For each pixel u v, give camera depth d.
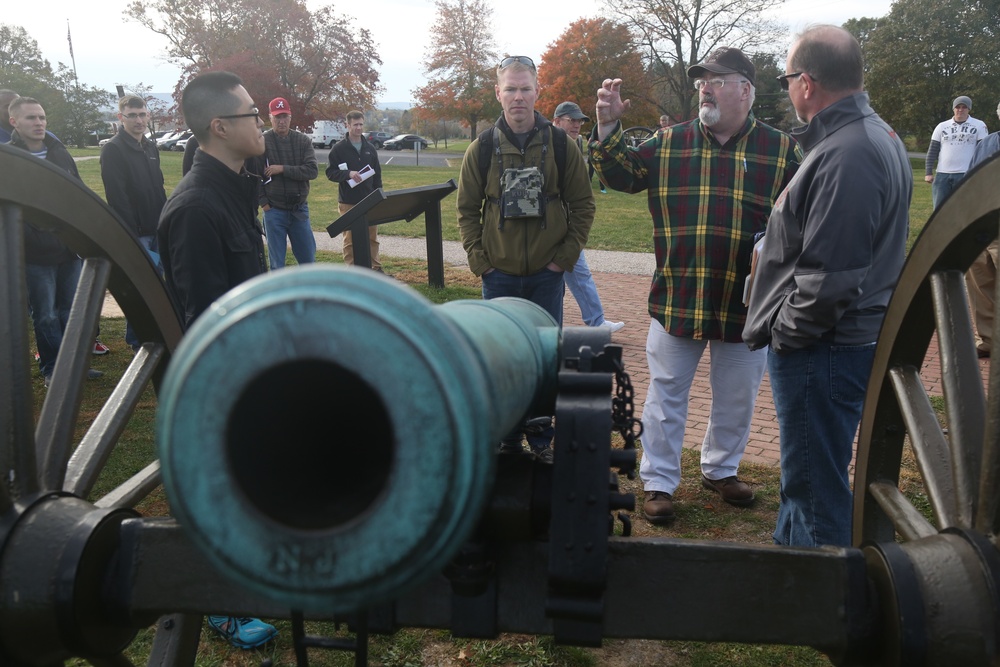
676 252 3.34
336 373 1.04
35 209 1.88
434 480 0.94
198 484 0.96
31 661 1.59
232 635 2.63
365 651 1.42
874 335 2.47
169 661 2.05
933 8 50.41
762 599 1.51
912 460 4.14
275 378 0.98
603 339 1.53
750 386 3.53
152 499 3.70
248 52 43.06
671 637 1.53
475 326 1.27
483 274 4.12
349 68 45.06
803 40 2.47
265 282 0.94
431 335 0.93
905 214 2.50
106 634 1.62
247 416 0.98
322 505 1.02
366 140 8.63
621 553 1.52
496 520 1.44
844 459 2.55
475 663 2.58
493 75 52.09
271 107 7.36
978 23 49.34
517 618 1.51
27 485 1.70
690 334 3.35
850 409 2.51
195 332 0.96
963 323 1.89
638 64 40.84
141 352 2.38
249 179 2.88
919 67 51.25
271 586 0.99
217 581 1.57
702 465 3.79
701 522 3.53
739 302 3.34
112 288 2.28
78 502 1.70
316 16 44.19
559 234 4.01
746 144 3.25
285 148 7.43
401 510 0.95
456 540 0.98
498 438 1.16
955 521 1.76
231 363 0.93
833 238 2.28
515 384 1.30
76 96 67.00
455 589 1.45
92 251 2.15
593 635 1.48
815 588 1.51
